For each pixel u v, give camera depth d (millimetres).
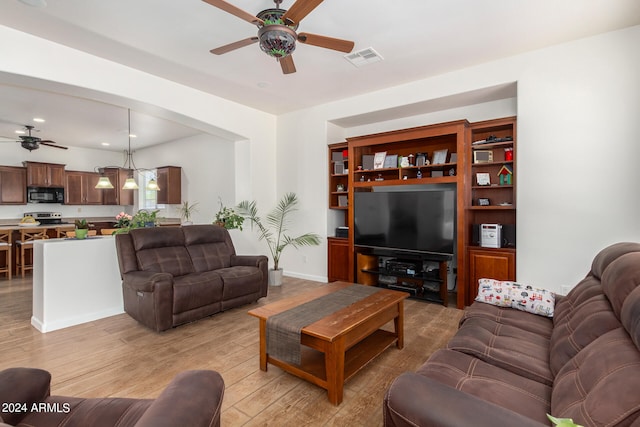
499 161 3826
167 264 3566
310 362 2293
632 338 1039
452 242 3855
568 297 2068
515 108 3889
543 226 3328
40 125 5719
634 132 2914
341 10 2551
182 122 4453
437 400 1044
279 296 4289
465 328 1963
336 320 2158
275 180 5613
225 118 4734
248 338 2939
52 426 1140
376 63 3525
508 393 1299
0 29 2775
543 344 1755
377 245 4410
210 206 6629
